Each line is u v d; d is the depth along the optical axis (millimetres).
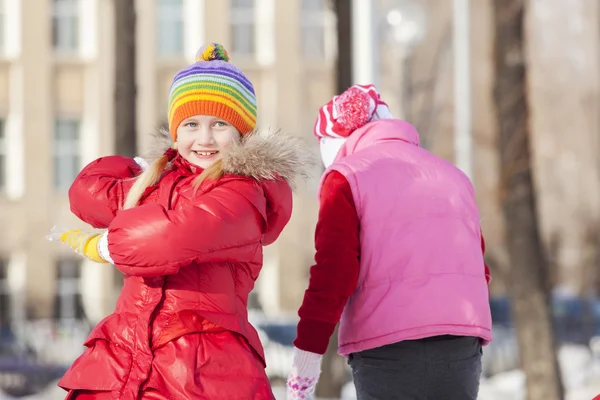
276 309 34188
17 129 35344
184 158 5184
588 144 43688
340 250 5219
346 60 15180
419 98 30219
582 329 26531
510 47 14453
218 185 4832
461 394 5227
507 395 19203
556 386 14422
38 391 21234
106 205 5176
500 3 14477
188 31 36281
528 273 14531
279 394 17984
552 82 42719
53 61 35688
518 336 14695
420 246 5238
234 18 36500
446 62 33781
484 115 35812
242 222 4695
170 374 4539
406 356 5156
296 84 36062
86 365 4648
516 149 14477
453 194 5422
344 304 5254
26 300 34375
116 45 15227
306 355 5266
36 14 35656
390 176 5359
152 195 5000
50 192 35281
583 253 39438
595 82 42469
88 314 34250
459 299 5199
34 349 24672
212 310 4723
